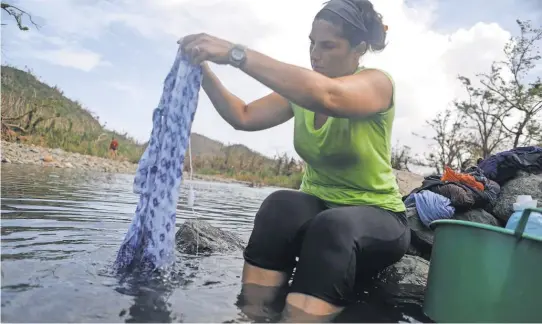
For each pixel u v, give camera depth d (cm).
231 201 859
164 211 248
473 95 2086
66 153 1936
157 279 236
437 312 223
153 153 254
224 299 214
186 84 250
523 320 202
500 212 450
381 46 259
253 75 212
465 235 218
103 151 2344
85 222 378
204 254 326
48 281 209
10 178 741
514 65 1950
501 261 207
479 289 210
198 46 221
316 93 206
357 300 243
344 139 241
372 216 230
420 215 409
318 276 209
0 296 185
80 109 3119
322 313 204
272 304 213
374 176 249
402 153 2358
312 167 267
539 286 202
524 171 488
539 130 1891
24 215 380
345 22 243
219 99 283
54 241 292
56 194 572
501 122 2025
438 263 231
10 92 2108
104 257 264
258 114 286
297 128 267
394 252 237
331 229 215
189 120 250
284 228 244
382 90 234
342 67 253
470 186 445
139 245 247
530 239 204
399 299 258
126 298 200
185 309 195
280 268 248
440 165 2339
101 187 774
